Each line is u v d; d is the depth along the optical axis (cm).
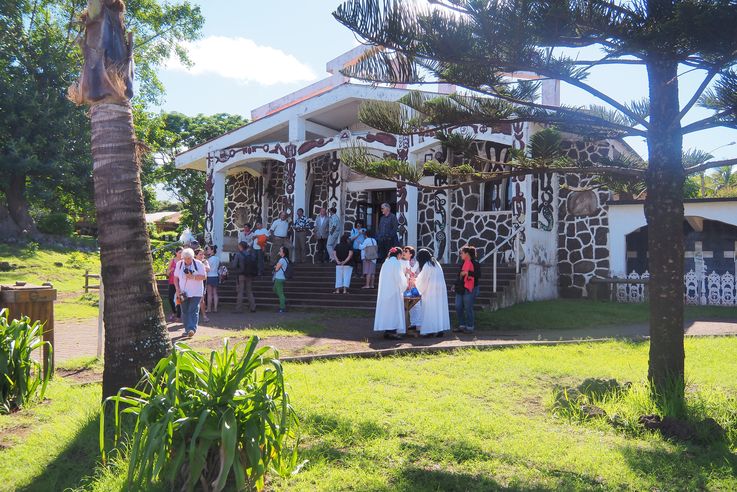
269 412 400
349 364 810
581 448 479
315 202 2252
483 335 1128
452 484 411
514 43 530
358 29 549
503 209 1853
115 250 555
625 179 734
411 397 627
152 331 562
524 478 420
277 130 2091
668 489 402
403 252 1116
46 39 3016
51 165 2880
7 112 2864
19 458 480
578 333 1152
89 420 543
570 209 834
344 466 447
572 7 489
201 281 1110
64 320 1464
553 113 647
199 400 396
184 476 395
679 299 589
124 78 559
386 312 1055
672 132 588
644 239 1764
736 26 458
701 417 548
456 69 600
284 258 1498
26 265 2500
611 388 633
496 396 639
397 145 1783
